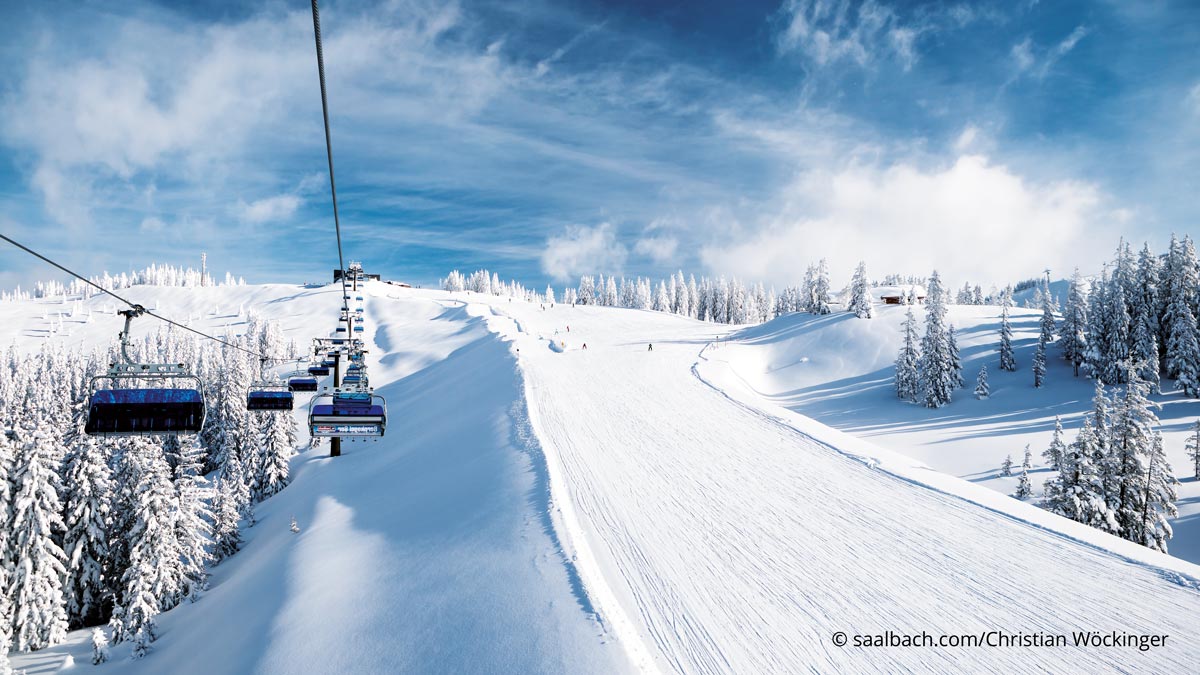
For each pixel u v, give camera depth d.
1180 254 61.09
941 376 63.88
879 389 70.44
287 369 101.44
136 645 27.20
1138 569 17.31
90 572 32.53
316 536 27.58
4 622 28.20
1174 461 45.34
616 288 188.25
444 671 13.92
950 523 21.14
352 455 46.72
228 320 185.25
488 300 155.75
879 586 16.77
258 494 49.41
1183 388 57.31
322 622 18.11
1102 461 30.62
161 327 174.50
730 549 19.05
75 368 106.19
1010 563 18.03
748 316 162.62
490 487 26.03
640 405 42.19
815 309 103.94
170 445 55.69
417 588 18.50
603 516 21.67
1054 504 30.36
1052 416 56.22
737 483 25.52
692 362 65.06
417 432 46.16
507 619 15.24
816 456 29.77
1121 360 60.72
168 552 31.41
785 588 16.58
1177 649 13.70
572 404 41.84
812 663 13.30
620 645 13.31
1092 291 68.75
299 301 190.50
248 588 25.64
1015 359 71.56
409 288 193.75
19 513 29.05
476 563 18.98
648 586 16.66
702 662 13.30
